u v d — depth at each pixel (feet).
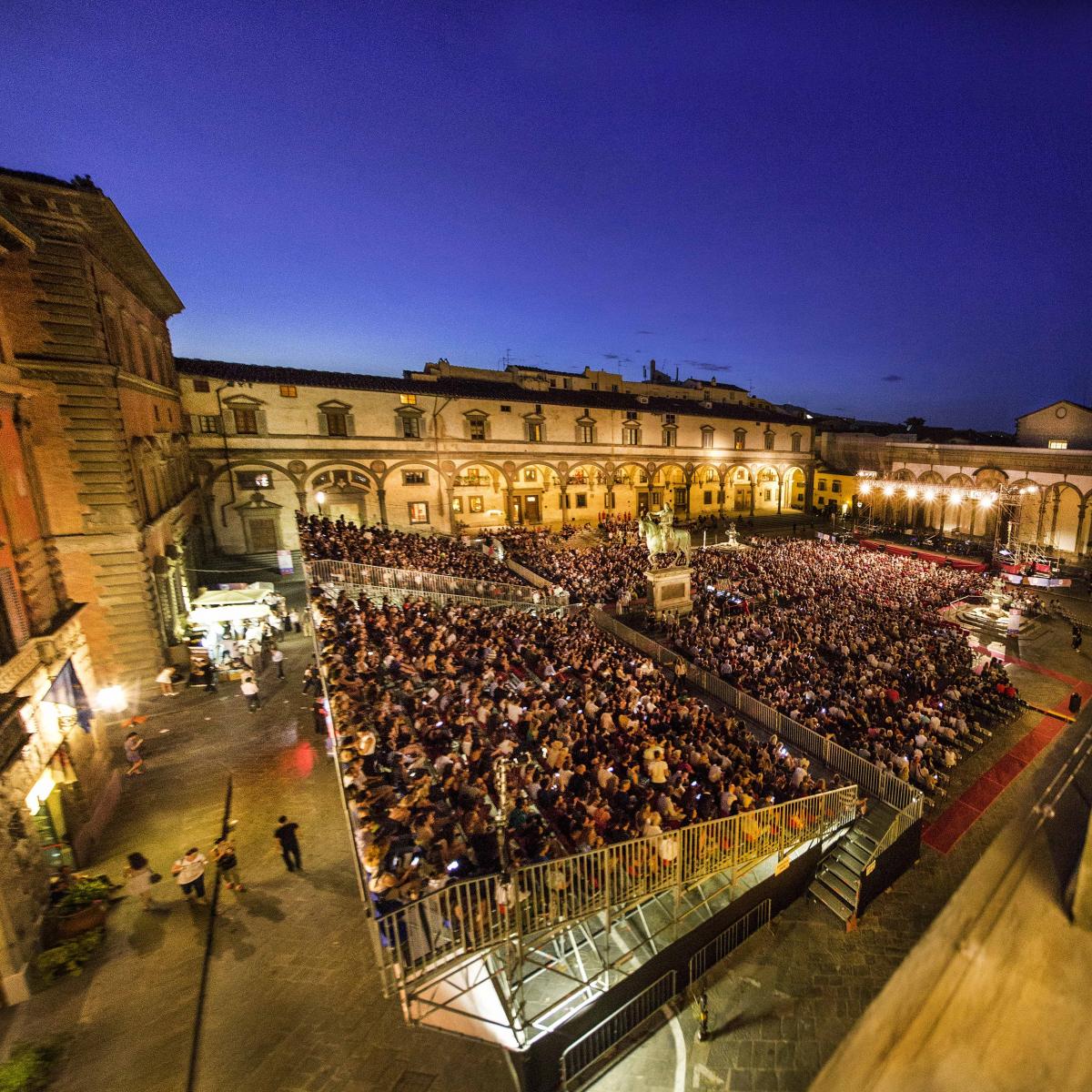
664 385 201.57
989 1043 4.61
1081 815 6.96
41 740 39.22
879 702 64.80
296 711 61.05
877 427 224.74
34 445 57.57
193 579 96.37
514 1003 30.48
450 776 39.88
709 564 125.29
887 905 43.47
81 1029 29.07
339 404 127.34
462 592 92.02
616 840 36.83
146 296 86.33
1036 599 109.50
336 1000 30.58
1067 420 151.84
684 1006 35.58
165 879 38.68
